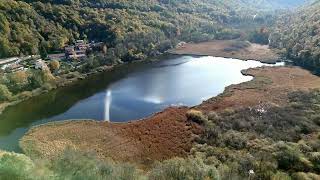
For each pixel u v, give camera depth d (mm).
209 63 165625
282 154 70688
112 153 83250
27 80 123312
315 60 144500
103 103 115562
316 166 68938
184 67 158500
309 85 128125
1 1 154125
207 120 97312
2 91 112125
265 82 133000
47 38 156750
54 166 45500
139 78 141625
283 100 113312
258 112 100875
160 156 82438
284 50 174125
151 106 113688
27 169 38594
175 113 105125
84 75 140625
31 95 118625
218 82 138750
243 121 93625
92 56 151000
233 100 114938
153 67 157250
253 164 66812
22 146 84625
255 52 184875
